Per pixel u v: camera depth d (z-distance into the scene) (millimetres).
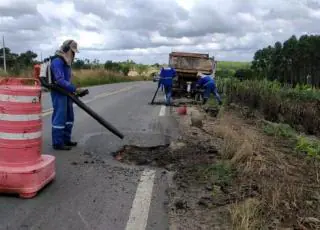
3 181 4984
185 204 5039
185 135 9500
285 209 4828
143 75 77562
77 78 37375
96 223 4426
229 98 19000
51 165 5586
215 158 7219
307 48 36969
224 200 5164
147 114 13641
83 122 11055
